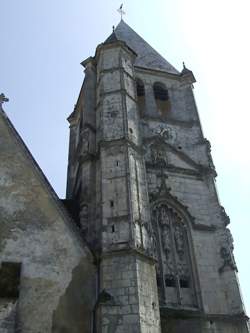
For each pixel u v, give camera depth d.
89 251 27.34
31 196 28.55
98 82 41.31
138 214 29.70
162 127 42.00
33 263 25.84
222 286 31.66
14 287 24.23
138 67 48.44
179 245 33.41
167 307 29.52
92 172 34.12
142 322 24.31
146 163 37.56
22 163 29.83
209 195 37.22
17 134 31.05
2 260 25.52
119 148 33.22
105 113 36.66
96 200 31.98
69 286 25.56
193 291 31.33
